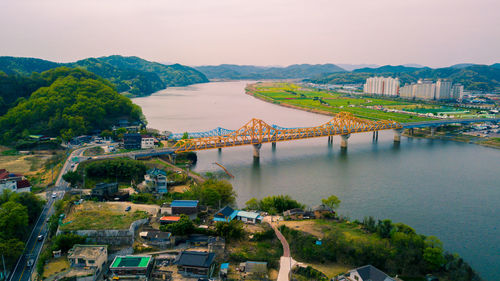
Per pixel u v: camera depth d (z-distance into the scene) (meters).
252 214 113.38
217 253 91.44
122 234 94.69
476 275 91.00
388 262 91.00
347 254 93.44
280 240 101.56
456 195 155.38
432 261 90.81
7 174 143.12
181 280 80.69
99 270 84.62
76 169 159.38
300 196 150.50
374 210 136.38
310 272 86.12
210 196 125.56
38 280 79.44
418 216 132.25
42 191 134.88
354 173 188.12
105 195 125.25
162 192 138.00
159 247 94.19
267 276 83.69
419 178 180.25
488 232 120.81
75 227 96.81
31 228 105.12
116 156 181.25
